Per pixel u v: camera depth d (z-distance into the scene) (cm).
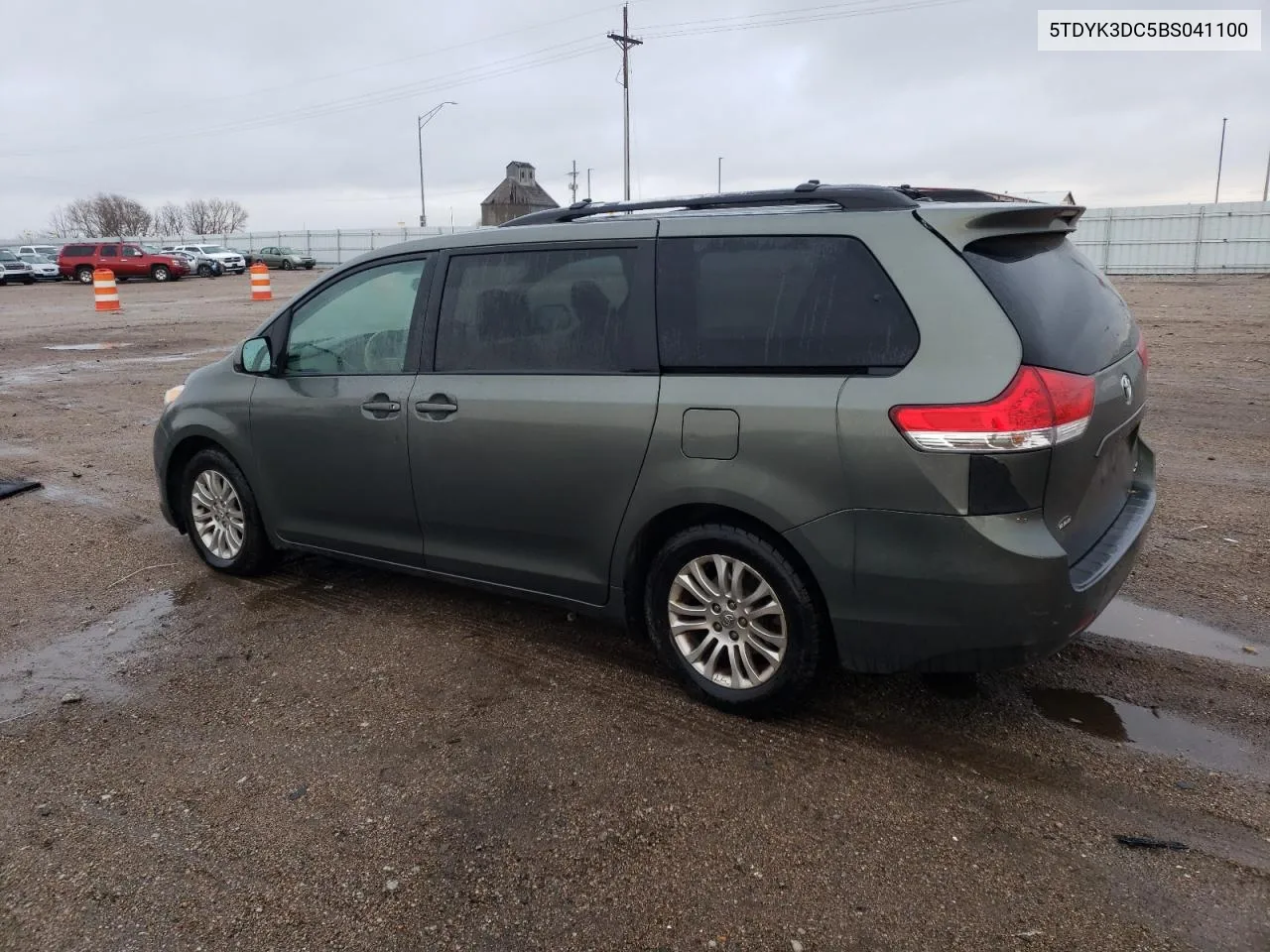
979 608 292
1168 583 471
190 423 500
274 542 488
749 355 326
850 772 316
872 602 308
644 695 372
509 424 376
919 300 299
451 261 406
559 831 288
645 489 345
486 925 250
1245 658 391
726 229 338
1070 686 372
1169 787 304
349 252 6031
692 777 315
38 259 4434
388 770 323
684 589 357
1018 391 282
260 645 426
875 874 266
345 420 431
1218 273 3434
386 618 454
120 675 398
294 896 262
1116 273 3641
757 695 342
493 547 401
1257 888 257
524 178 7169
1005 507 287
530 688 380
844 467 302
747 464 321
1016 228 315
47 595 491
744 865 271
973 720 348
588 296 364
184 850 282
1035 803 297
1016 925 245
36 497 687
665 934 246
